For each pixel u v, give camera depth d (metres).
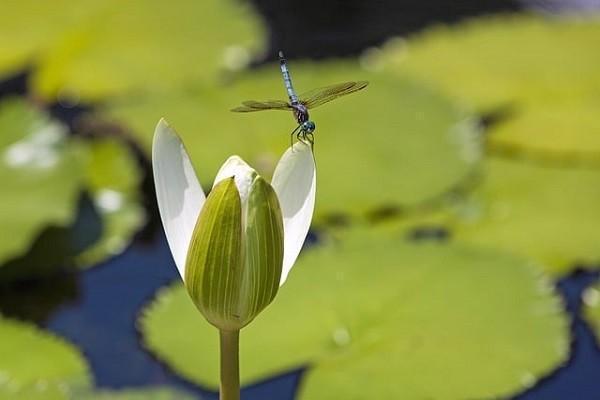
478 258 1.72
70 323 1.70
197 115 1.94
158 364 1.66
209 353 1.65
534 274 1.71
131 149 1.92
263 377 1.63
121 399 1.61
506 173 1.83
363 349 1.65
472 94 2.04
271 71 2.08
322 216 1.78
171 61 2.10
